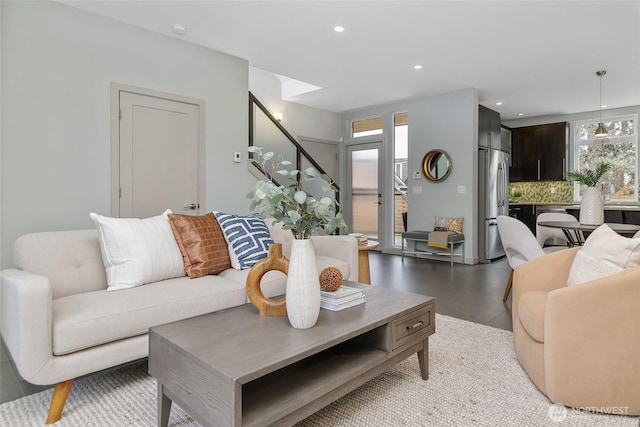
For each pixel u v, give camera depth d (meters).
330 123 6.98
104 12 3.21
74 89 3.15
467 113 5.41
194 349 1.35
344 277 2.98
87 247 2.28
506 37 3.64
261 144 4.70
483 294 3.74
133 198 3.50
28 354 1.57
